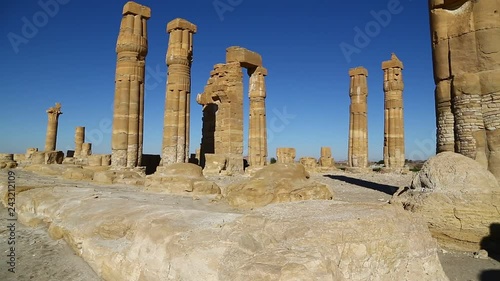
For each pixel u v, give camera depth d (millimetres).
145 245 5812
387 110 32031
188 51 22422
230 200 10266
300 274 3686
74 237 7758
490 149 10656
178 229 5613
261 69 29156
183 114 21953
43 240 8766
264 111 29547
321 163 38344
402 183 20812
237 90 26047
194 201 11047
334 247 4512
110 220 7188
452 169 8695
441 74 12016
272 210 5816
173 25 22344
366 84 33688
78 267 6969
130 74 20344
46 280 6469
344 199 13266
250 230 5020
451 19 11891
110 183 16656
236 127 25594
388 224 5082
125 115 20031
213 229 5398
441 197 8250
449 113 11844
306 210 5699
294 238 4621
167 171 14188
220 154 24719
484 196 7898
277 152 35656
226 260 4523
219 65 26922
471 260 7059
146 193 12695
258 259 4168
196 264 4746
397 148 31234
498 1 10984
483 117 10883
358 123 33156
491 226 7648
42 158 27453
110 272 6270
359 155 32781
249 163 28906
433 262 5367
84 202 9289
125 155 19844
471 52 11250
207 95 29938
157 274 5289
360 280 4504
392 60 32062
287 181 10383
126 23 20516
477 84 11055
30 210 10883
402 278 4914
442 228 8078
